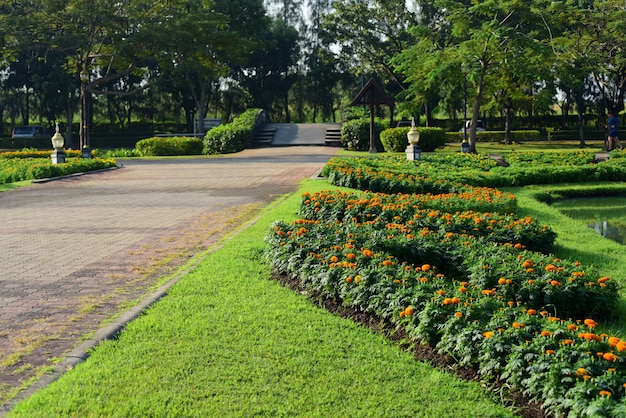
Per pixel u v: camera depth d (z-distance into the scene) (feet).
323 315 16.52
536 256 21.35
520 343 12.72
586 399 10.69
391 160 63.21
